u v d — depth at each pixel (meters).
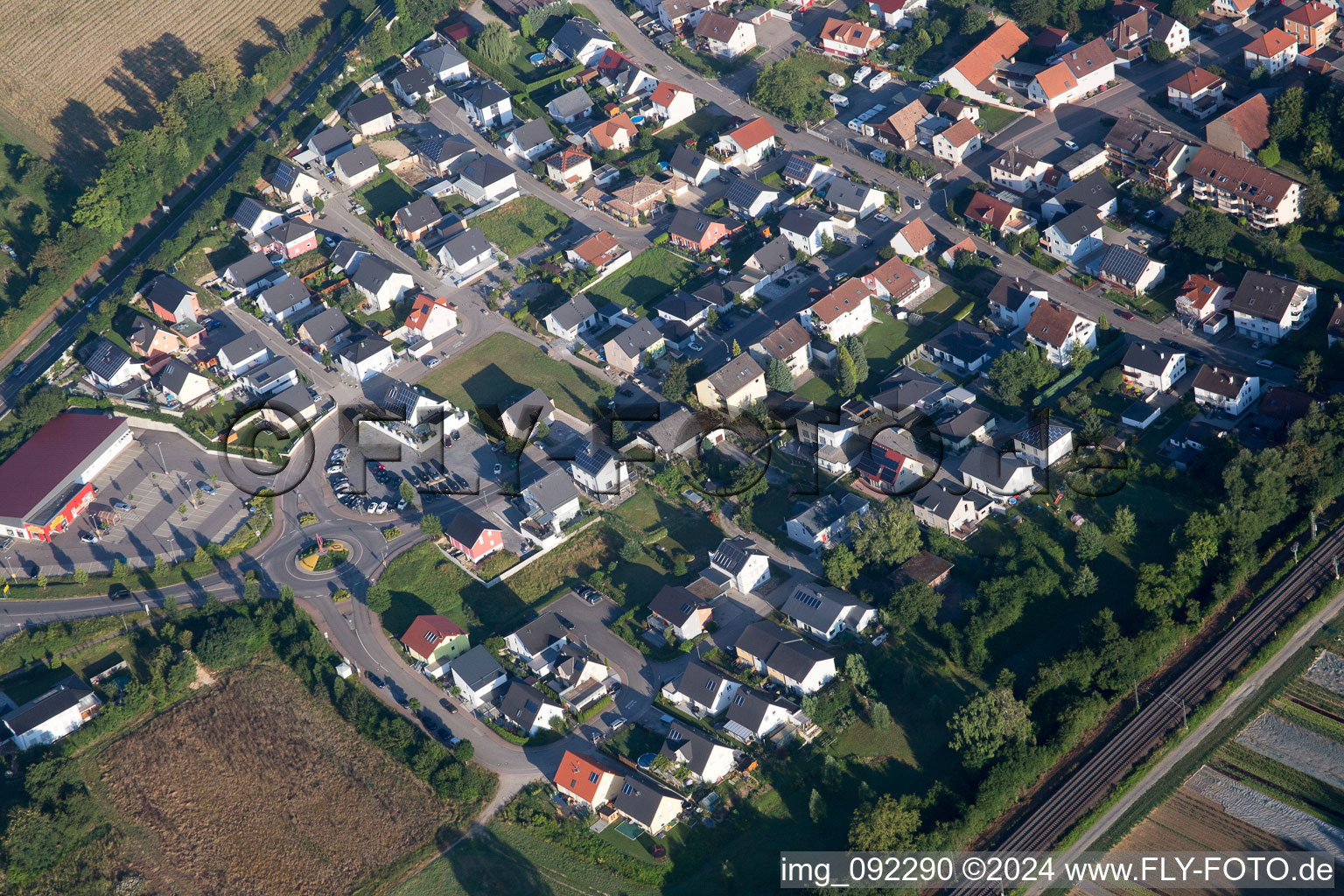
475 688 152.00
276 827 141.75
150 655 161.12
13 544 180.12
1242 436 169.88
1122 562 158.62
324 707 153.88
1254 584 154.12
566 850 135.75
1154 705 142.50
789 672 147.62
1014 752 134.75
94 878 138.50
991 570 158.62
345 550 174.38
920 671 149.50
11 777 148.25
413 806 141.88
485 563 170.88
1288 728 139.12
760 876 130.50
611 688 152.75
